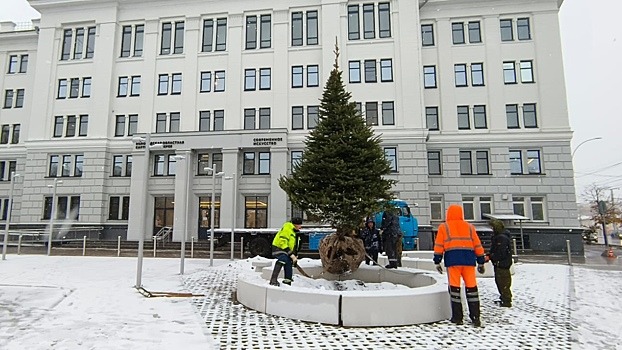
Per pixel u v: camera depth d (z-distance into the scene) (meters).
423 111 28.36
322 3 30.28
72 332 6.22
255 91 30.58
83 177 30.70
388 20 30.06
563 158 28.30
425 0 30.81
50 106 32.34
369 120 27.89
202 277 12.55
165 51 32.25
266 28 31.45
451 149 29.67
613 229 55.31
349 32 30.33
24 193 31.16
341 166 9.20
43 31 33.25
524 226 27.86
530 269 15.47
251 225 28.55
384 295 6.72
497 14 30.34
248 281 8.29
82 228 29.56
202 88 31.30
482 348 5.56
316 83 30.06
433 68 30.84
